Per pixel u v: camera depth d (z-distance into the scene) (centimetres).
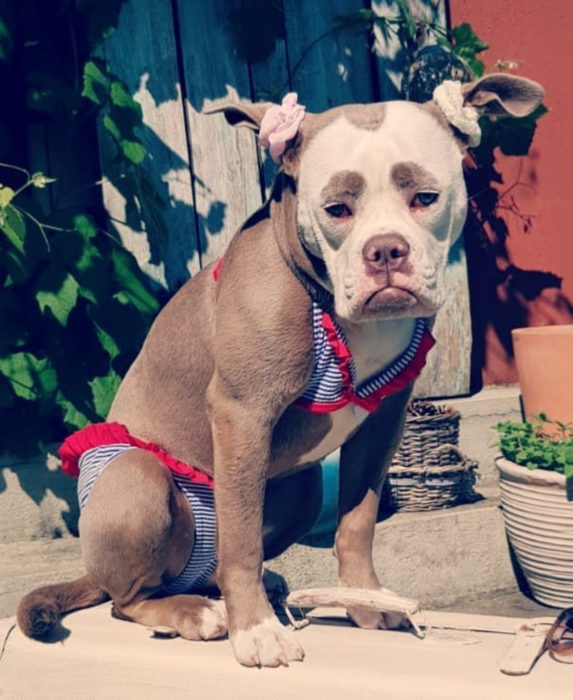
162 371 131
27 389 192
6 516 196
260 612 114
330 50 224
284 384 114
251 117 118
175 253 213
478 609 207
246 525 115
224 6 217
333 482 192
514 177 247
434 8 232
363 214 105
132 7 210
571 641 110
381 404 124
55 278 192
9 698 124
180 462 130
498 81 113
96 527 125
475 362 245
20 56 203
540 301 249
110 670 119
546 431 220
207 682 113
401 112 108
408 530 206
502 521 214
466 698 103
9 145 207
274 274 114
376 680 106
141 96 210
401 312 103
